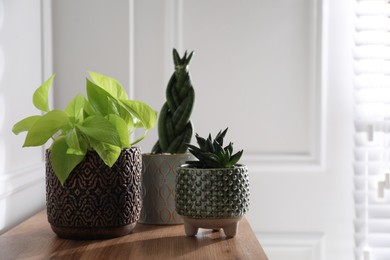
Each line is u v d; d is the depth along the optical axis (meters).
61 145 0.86
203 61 1.57
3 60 1.03
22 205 1.12
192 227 0.92
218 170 0.88
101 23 1.46
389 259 1.55
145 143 1.57
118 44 1.47
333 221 1.59
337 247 1.59
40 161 1.26
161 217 1.02
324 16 1.57
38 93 0.91
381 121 1.56
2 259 0.79
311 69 1.58
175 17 1.56
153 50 1.57
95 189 0.88
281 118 1.58
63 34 1.45
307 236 1.59
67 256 0.80
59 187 0.88
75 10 1.46
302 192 1.59
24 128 0.90
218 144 0.91
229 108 1.58
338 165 1.59
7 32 1.05
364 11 1.53
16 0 1.11
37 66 1.27
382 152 1.56
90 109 0.92
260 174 1.58
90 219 0.88
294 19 1.57
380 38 1.53
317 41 1.57
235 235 0.92
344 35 1.59
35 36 1.25
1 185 0.99
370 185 1.55
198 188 0.88
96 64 1.47
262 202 1.58
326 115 1.59
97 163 0.88
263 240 1.59
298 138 1.58
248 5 1.57
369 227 1.55
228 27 1.57
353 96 1.58
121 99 0.93
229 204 0.89
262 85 1.58
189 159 1.03
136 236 0.93
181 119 1.06
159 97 1.57
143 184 1.03
